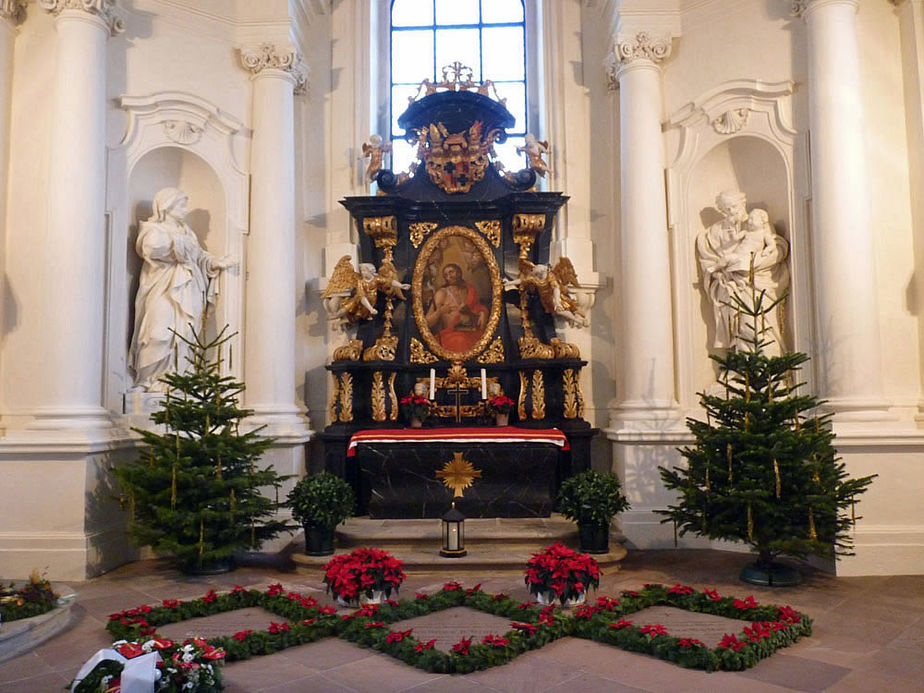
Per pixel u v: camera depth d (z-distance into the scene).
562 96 10.23
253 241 9.10
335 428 9.23
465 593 6.16
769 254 8.39
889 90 7.92
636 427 8.55
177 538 7.00
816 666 4.72
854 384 7.41
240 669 4.77
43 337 7.41
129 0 8.47
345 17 10.49
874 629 5.45
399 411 9.62
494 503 8.62
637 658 4.91
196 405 7.21
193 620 5.68
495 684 4.50
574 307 9.38
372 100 10.70
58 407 7.29
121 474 6.98
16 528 7.09
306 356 9.89
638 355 8.74
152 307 8.37
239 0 9.32
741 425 6.69
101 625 5.69
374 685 4.50
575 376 9.37
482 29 11.13
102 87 7.80
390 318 9.74
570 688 4.43
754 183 8.84
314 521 7.36
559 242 9.98
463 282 9.93
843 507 6.43
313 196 10.17
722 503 6.69
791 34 8.36
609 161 9.98
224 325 8.91
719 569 7.34
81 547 7.04
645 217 8.84
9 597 5.52
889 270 7.76
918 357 7.69
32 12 7.91
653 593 6.03
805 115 8.25
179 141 8.70
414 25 11.20
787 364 6.65
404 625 5.54
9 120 7.82
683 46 9.05
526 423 9.36
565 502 7.48
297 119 9.99
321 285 9.88
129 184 8.44
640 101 8.95
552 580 5.80
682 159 8.94
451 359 9.74
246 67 9.26
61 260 7.43
